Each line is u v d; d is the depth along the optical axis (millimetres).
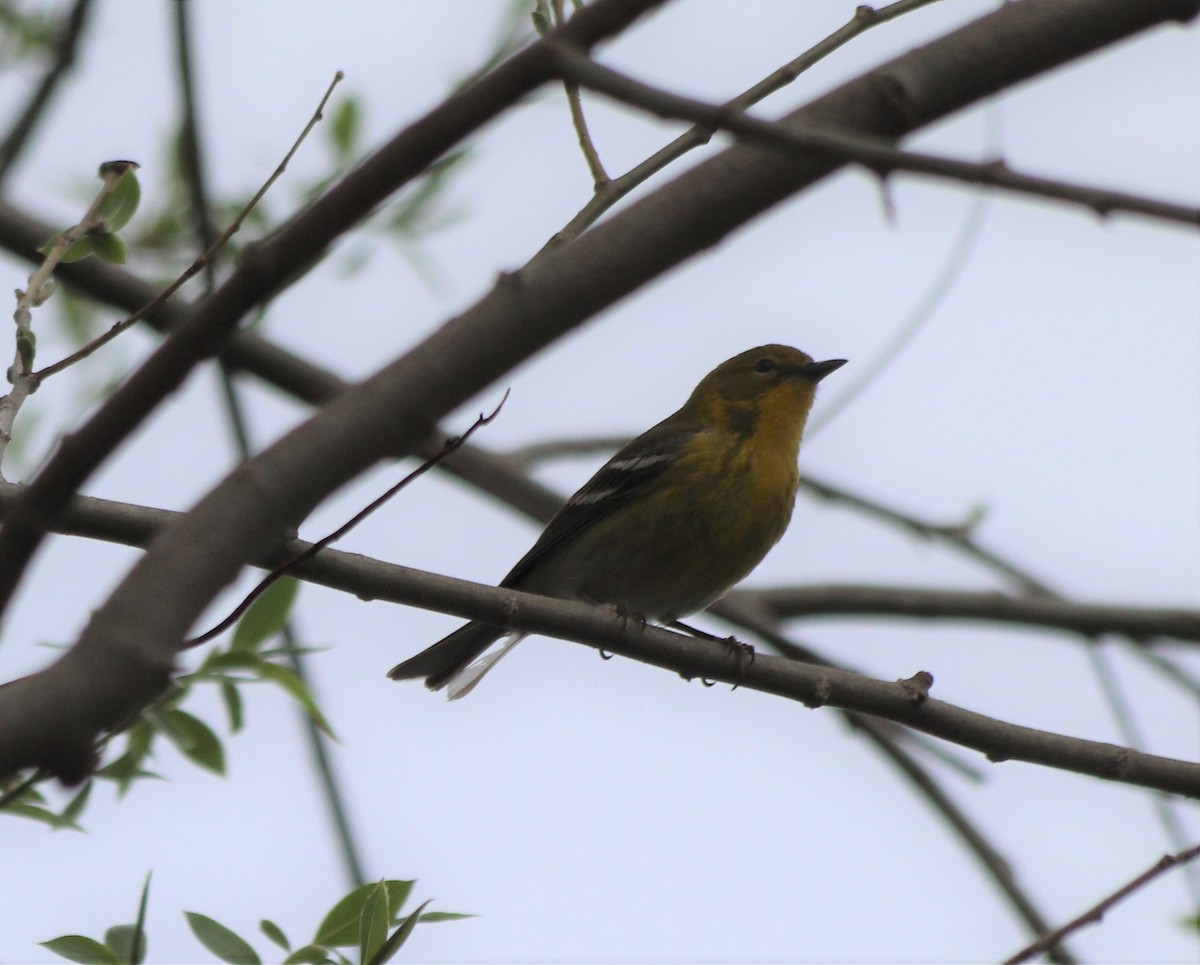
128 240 14703
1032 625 16078
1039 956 9766
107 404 5703
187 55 13320
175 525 5691
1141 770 11555
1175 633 15844
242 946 8539
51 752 5277
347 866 12359
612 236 6066
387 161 5590
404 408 5855
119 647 5410
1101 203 5234
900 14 8625
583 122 9344
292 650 9719
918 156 5430
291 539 9477
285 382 15406
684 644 11422
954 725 11500
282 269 5660
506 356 5969
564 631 10969
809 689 11500
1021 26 6738
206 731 9539
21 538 5770
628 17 5578
